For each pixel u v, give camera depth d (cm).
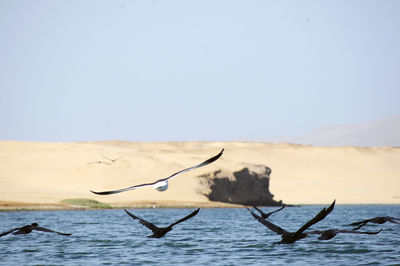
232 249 4972
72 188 15212
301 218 10219
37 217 9088
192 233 6631
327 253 4706
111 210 11925
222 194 16338
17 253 4644
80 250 4859
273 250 4906
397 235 6262
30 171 16450
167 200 14412
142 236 6134
